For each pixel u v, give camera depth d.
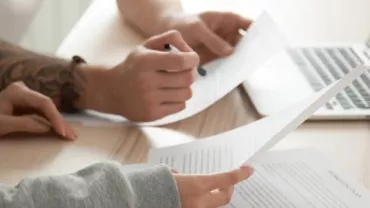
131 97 1.07
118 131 1.06
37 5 2.21
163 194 0.79
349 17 1.46
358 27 1.41
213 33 1.22
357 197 0.85
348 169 0.92
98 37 1.34
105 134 1.04
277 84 1.15
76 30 1.37
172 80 1.06
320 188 0.87
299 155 0.95
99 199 0.77
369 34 1.36
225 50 1.19
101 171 0.80
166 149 0.97
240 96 1.14
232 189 0.83
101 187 0.78
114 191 0.78
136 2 1.38
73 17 2.16
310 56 1.24
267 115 1.06
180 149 0.96
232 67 1.15
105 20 1.42
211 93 1.12
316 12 1.49
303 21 1.44
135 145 1.01
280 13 1.48
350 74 0.88
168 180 0.81
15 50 1.21
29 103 1.07
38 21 2.22
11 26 2.15
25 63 1.18
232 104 1.12
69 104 1.13
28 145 1.01
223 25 1.29
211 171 0.88
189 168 0.90
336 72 1.17
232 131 0.97
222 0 1.55
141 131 1.06
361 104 1.07
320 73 1.17
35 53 1.22
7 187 0.79
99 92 1.11
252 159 0.86
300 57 1.24
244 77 1.09
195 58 1.07
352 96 1.09
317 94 0.92
